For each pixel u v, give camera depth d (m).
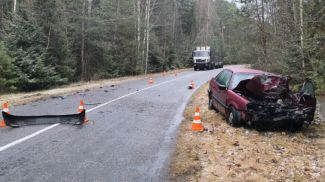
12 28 23.95
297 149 8.17
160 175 6.09
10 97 16.77
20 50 23.23
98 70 34.59
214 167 6.65
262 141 8.78
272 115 9.49
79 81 30.92
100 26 33.94
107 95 16.94
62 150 7.31
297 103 9.75
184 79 30.22
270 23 29.23
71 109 12.41
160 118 11.15
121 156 7.05
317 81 15.73
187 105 14.19
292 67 17.42
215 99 12.21
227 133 9.38
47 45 25.81
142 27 42.00
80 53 33.50
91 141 8.07
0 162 6.48
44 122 9.80
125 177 5.93
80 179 5.77
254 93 10.05
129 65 40.00
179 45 63.88
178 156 7.19
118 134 8.82
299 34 17.23
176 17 62.34
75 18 32.31
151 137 8.65
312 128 10.38
